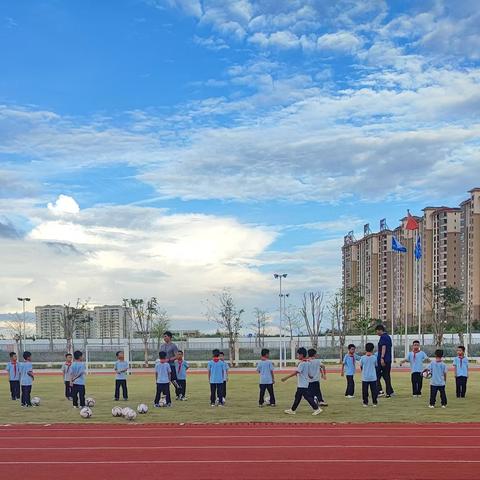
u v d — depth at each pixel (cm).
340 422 1559
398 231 8912
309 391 1778
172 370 2067
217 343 6038
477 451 1168
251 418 1656
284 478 966
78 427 1534
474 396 2216
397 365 4772
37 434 1426
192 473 1004
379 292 9125
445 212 8275
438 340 5934
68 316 7006
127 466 1061
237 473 1002
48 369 5000
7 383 3500
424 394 2288
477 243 8006
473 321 7631
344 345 5941
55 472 1022
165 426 1530
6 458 1141
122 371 2233
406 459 1097
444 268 8250
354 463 1067
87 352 5134
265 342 6525
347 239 10288
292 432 1408
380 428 1459
